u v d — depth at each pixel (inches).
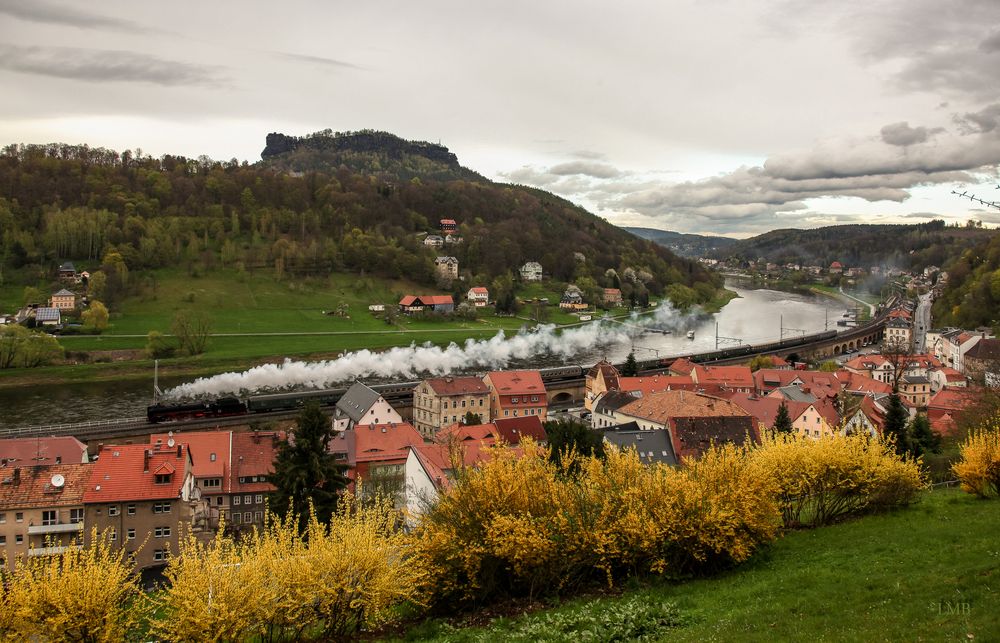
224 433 3506.4
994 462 1887.3
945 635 985.5
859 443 1929.1
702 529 1494.8
